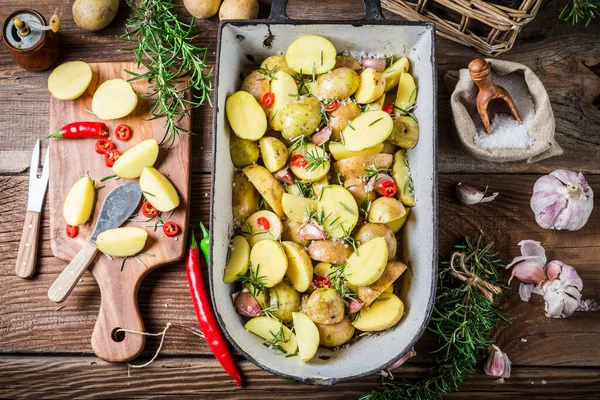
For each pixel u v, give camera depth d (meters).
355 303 0.84
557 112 0.97
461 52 0.97
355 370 0.81
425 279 0.82
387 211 0.84
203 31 0.96
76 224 0.91
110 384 0.94
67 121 0.94
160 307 0.94
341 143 0.86
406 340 0.81
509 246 0.95
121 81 0.92
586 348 0.95
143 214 0.92
